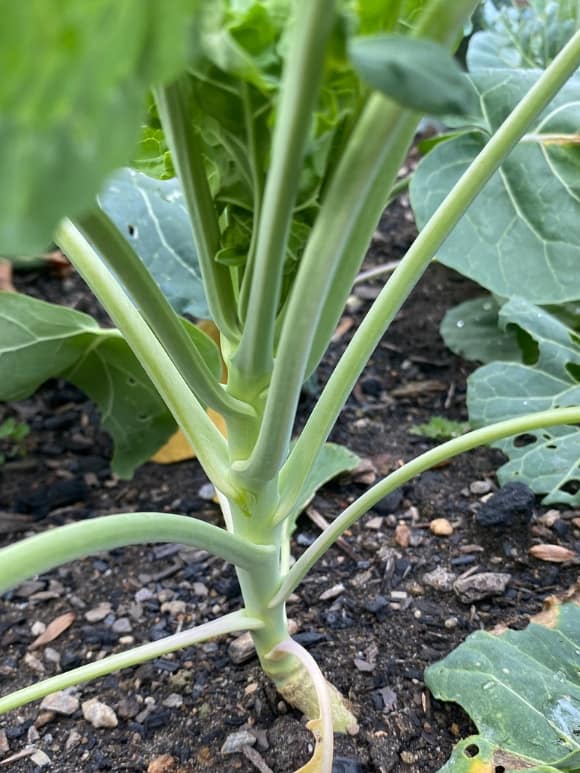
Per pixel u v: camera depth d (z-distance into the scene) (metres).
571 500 0.47
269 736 0.38
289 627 0.44
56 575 0.51
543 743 0.33
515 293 0.46
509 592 0.45
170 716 0.40
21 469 0.62
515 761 0.33
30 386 0.49
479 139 0.50
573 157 0.47
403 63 0.15
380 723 0.38
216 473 0.32
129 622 0.47
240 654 0.43
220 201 0.26
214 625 0.34
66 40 0.12
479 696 0.36
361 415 0.63
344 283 0.28
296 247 0.26
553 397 0.51
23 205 0.12
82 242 0.31
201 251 0.27
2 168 0.12
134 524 0.25
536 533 0.48
